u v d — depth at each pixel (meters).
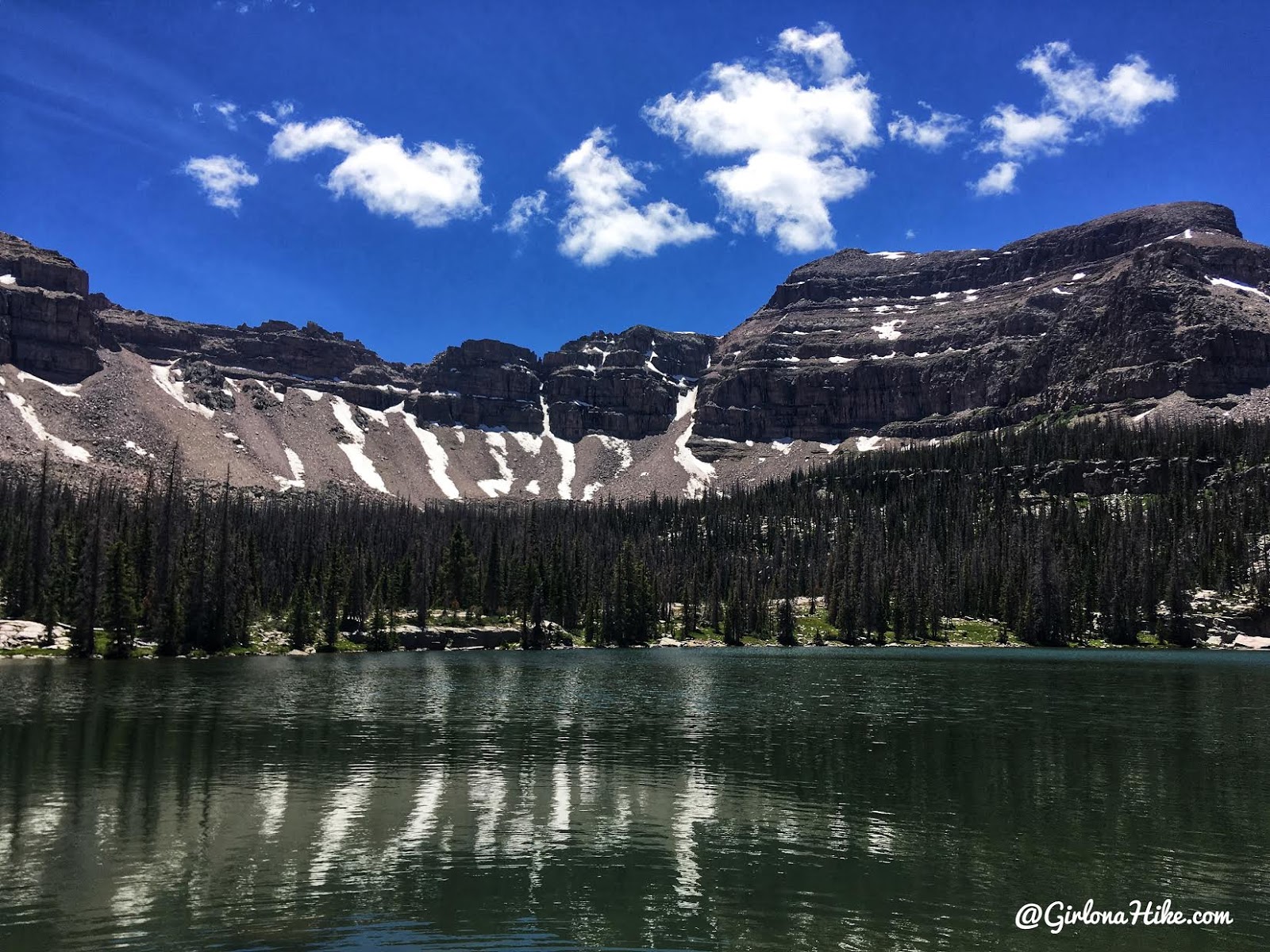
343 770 45.09
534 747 52.31
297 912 25.89
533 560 180.62
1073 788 42.25
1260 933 25.30
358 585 155.00
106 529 146.38
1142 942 24.50
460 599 177.25
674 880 28.98
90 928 24.56
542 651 159.25
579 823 35.53
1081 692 84.44
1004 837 34.09
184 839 32.72
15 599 135.50
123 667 103.50
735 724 61.62
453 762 47.22
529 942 24.02
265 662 116.69
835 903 27.11
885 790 41.53
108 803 37.88
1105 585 188.12
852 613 189.25
